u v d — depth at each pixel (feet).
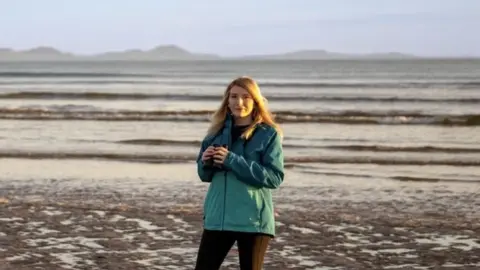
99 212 35.70
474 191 44.86
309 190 44.57
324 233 31.42
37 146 67.00
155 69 488.02
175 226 32.40
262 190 16.65
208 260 16.75
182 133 78.69
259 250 16.53
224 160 16.25
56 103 126.41
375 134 78.95
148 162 56.70
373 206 39.40
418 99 133.69
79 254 27.30
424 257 27.45
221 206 16.51
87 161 57.11
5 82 232.73
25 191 43.42
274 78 270.26
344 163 57.06
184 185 45.73
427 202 40.86
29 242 29.22
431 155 62.18
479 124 89.61
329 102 130.11
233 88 16.78
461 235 31.40
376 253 27.99
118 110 108.27
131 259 26.61
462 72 351.46
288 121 91.97
